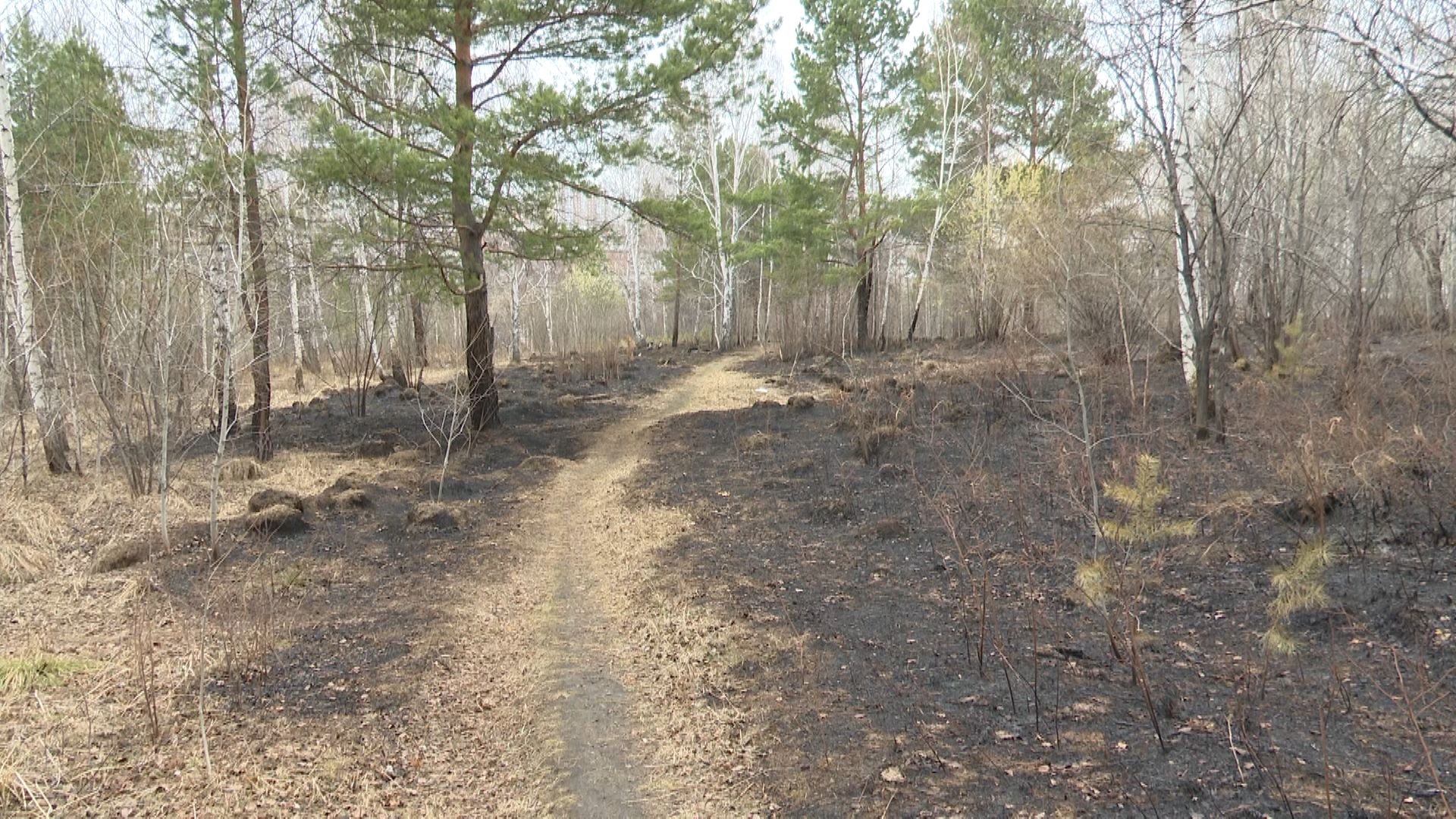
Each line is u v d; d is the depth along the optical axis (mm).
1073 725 4035
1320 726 3799
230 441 12984
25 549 7691
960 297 22281
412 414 15219
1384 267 9797
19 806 3803
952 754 3893
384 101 12305
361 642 5867
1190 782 3441
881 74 20594
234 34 10188
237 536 8266
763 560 7285
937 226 21859
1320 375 9609
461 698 5105
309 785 4078
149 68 10188
